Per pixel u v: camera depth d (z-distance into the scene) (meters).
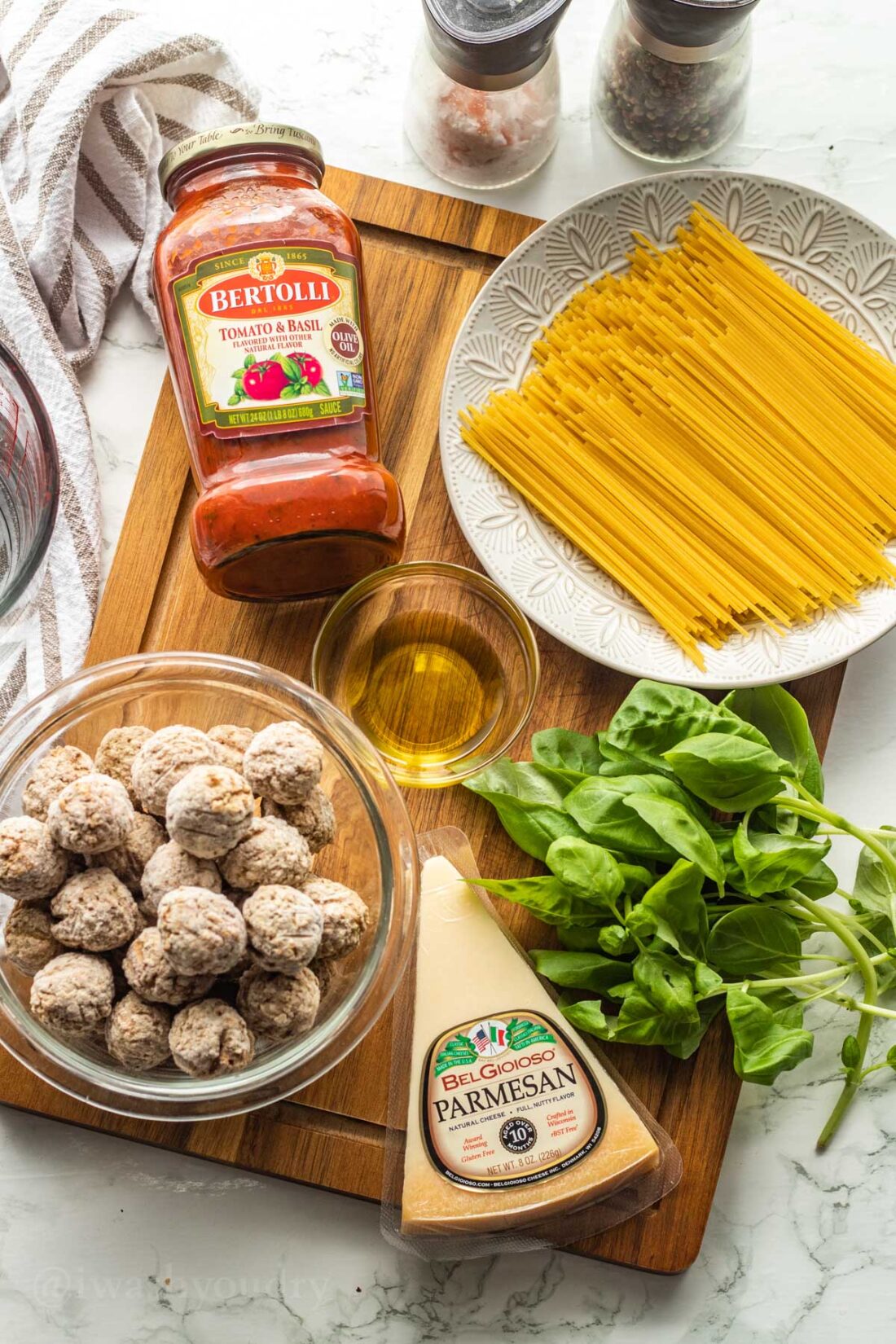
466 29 0.92
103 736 0.92
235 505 0.89
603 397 1.02
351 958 0.88
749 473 1.01
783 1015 0.93
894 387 1.01
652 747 0.94
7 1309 0.99
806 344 1.02
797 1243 1.03
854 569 1.01
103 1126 0.96
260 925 0.75
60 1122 1.00
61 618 1.03
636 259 1.04
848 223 1.03
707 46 0.97
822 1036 1.05
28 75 1.05
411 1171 0.93
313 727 0.91
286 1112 0.97
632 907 0.92
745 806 0.90
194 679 0.90
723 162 1.14
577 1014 0.91
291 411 0.90
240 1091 0.82
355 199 1.06
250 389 0.89
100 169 1.09
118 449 1.10
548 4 0.90
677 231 1.04
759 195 1.03
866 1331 1.02
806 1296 1.02
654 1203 0.97
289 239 0.89
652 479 1.01
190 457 0.99
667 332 1.02
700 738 0.89
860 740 1.08
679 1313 1.02
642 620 1.02
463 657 1.06
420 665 1.06
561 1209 0.93
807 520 1.00
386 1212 0.95
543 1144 0.93
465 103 1.03
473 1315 1.01
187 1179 1.01
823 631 1.01
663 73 1.02
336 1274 1.00
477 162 1.08
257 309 0.89
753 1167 1.04
